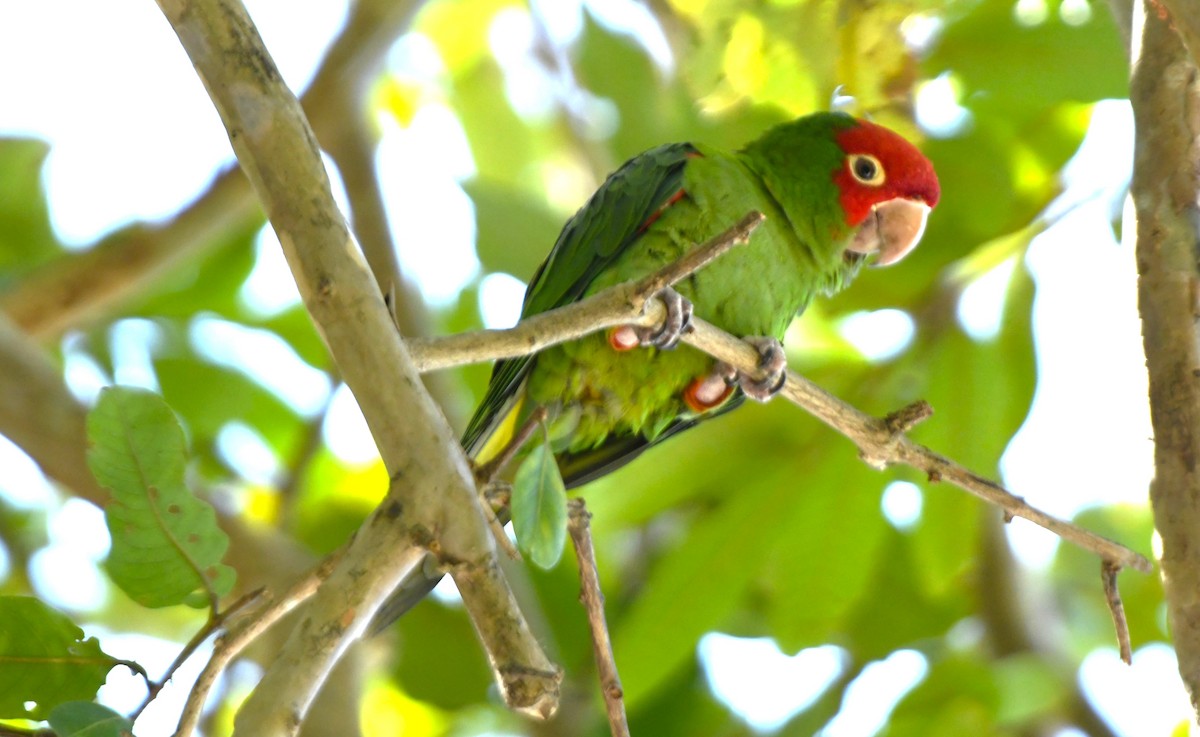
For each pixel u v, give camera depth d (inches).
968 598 440.5
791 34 308.8
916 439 381.7
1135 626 484.4
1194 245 198.7
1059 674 419.8
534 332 181.8
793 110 333.4
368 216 410.9
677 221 311.1
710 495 393.1
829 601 378.9
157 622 462.9
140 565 174.1
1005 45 336.8
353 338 157.4
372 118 511.8
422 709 470.3
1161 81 205.0
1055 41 335.3
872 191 342.6
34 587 468.1
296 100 164.9
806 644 378.6
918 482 378.6
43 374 340.2
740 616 437.1
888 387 384.5
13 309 392.2
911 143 362.3
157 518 173.5
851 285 395.9
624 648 374.9
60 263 400.5
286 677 146.3
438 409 159.5
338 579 151.9
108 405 171.5
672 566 377.1
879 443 244.7
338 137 417.1
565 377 311.9
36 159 473.1
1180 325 197.3
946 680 371.6
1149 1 208.7
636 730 438.0
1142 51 208.8
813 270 344.2
